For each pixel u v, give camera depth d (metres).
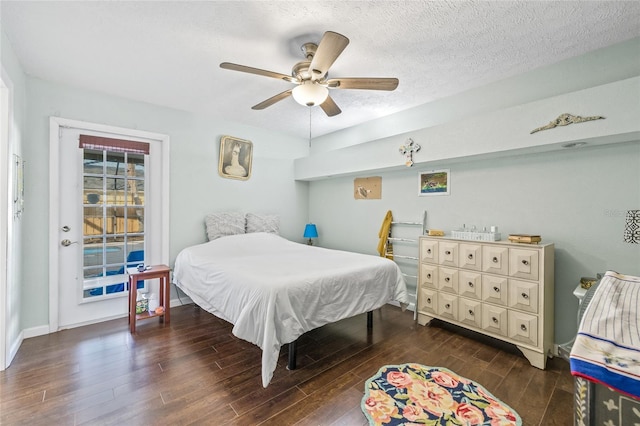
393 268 2.84
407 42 2.04
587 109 2.00
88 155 2.92
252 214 4.08
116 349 2.37
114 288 3.09
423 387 1.89
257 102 3.23
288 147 4.61
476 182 2.93
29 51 2.16
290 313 1.93
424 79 2.64
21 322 2.48
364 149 3.61
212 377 1.98
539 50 2.17
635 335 0.89
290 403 1.72
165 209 3.37
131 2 1.63
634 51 2.03
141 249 3.27
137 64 2.37
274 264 2.62
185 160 3.53
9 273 2.08
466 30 1.91
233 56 2.23
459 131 2.71
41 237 2.62
